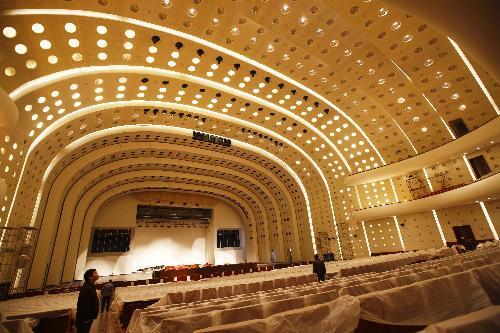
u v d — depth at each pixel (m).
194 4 9.97
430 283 2.57
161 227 29.88
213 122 19.44
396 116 16.86
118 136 18.42
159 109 16.91
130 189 26.23
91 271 4.91
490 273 2.80
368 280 4.23
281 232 29.03
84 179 20.64
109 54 11.50
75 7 9.10
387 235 20.56
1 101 7.22
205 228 32.84
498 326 1.19
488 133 13.95
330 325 2.07
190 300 5.57
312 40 11.92
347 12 10.31
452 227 17.61
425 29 11.07
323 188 24.89
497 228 15.68
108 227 26.06
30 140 11.68
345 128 19.66
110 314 8.77
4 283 9.66
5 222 10.83
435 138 17.27
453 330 1.12
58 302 7.20
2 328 3.50
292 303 2.86
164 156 23.62
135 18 10.16
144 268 27.08
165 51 12.17
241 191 30.67
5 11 8.12
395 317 2.31
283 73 14.14
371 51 12.66
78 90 12.45
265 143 22.97
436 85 14.12
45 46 9.72
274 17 10.73
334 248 23.34
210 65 13.55
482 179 14.24
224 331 1.76
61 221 19.00
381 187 21.19
